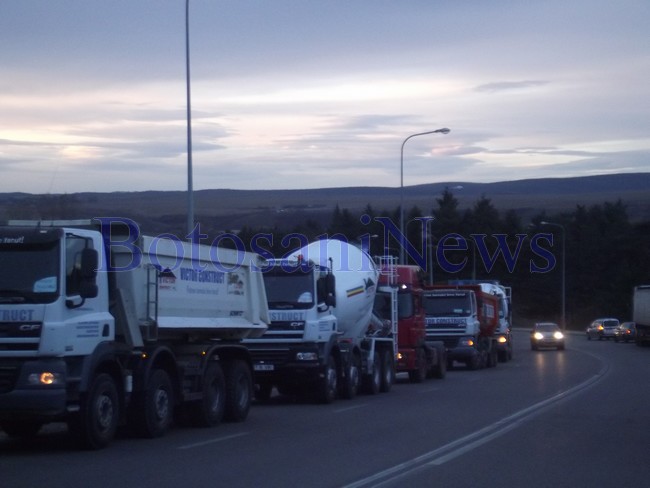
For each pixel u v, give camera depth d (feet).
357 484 34.06
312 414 60.49
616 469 37.91
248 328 58.23
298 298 66.13
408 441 46.29
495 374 107.96
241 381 57.06
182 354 52.70
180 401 49.73
